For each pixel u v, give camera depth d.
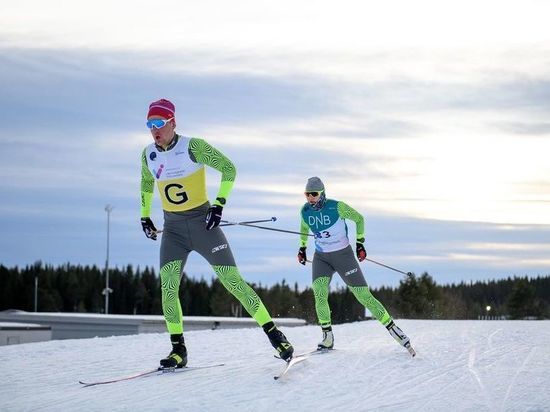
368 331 11.56
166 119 6.45
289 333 11.39
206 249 6.65
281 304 66.38
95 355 8.15
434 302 47.50
